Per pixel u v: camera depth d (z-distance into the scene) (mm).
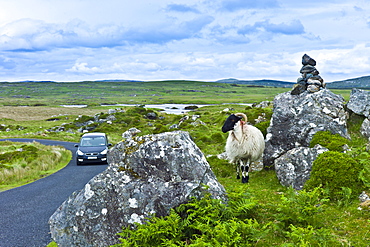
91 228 7117
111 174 7617
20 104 188000
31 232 8711
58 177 17422
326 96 13930
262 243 6137
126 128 61969
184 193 6961
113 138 47250
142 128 54625
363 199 7629
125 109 75062
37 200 12180
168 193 7027
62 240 7355
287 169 10664
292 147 12914
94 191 7375
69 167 21516
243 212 7426
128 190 7234
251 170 13656
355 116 16047
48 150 28703
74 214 7312
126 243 6176
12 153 26781
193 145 7914
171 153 7531
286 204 7082
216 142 24109
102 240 7012
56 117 94250
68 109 136375
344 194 7871
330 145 11352
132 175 7598
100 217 7129
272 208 8031
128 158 7828
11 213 10508
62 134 57875
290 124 13484
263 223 7066
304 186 8984
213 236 6086
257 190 10367
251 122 29547
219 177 13211
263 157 13188
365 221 6590
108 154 8305
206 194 7023
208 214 6438
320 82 14938
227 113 51250
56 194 13086
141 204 7000
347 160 8609
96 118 70875
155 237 6277
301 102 14062
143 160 7676
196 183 7152
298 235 5695
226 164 14422
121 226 6938
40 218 9891
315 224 6578
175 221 6371
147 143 7816
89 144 23656
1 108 133375
